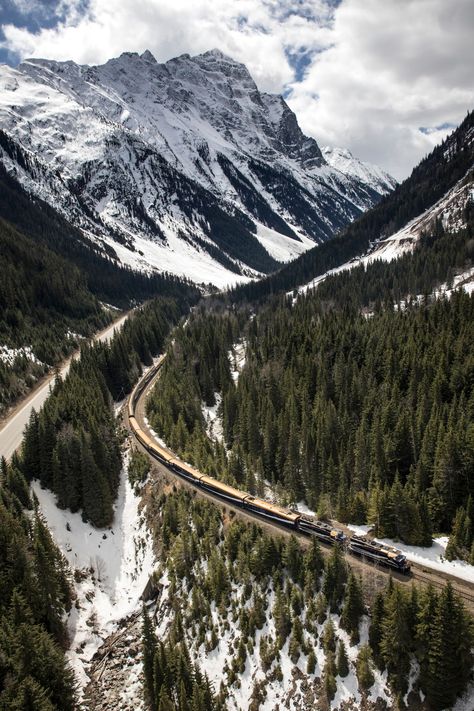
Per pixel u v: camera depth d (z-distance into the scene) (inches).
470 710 1934.1
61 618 2834.6
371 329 5147.6
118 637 2864.2
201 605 2728.8
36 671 2321.6
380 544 2514.8
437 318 4963.1
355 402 4067.4
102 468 3769.7
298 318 6515.8
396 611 2050.9
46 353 6274.6
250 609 2596.0
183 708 2256.4
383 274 7667.3
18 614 2482.8
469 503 2581.2
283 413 4087.1
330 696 2145.7
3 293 6658.5
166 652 2507.4
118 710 2464.3
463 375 3725.4
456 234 7362.2
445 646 1926.7
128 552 3408.0
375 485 2970.0
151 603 3021.7
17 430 4596.5
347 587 2314.2
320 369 4566.9
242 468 3767.2
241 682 2379.4
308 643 2321.6
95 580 3198.8
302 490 3553.2
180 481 3639.3
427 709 1980.8
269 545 2684.5
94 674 2667.3
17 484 3353.8
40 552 2743.6
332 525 2930.6
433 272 6796.3
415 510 2573.8
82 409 4195.4
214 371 5826.8
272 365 5128.0
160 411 4798.2
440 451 2861.7
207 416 5206.7
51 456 3703.3
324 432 3619.6
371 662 2164.1
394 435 3270.2
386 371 4254.4
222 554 2972.4
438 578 2322.8
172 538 3166.8
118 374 5920.3
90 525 3531.0
